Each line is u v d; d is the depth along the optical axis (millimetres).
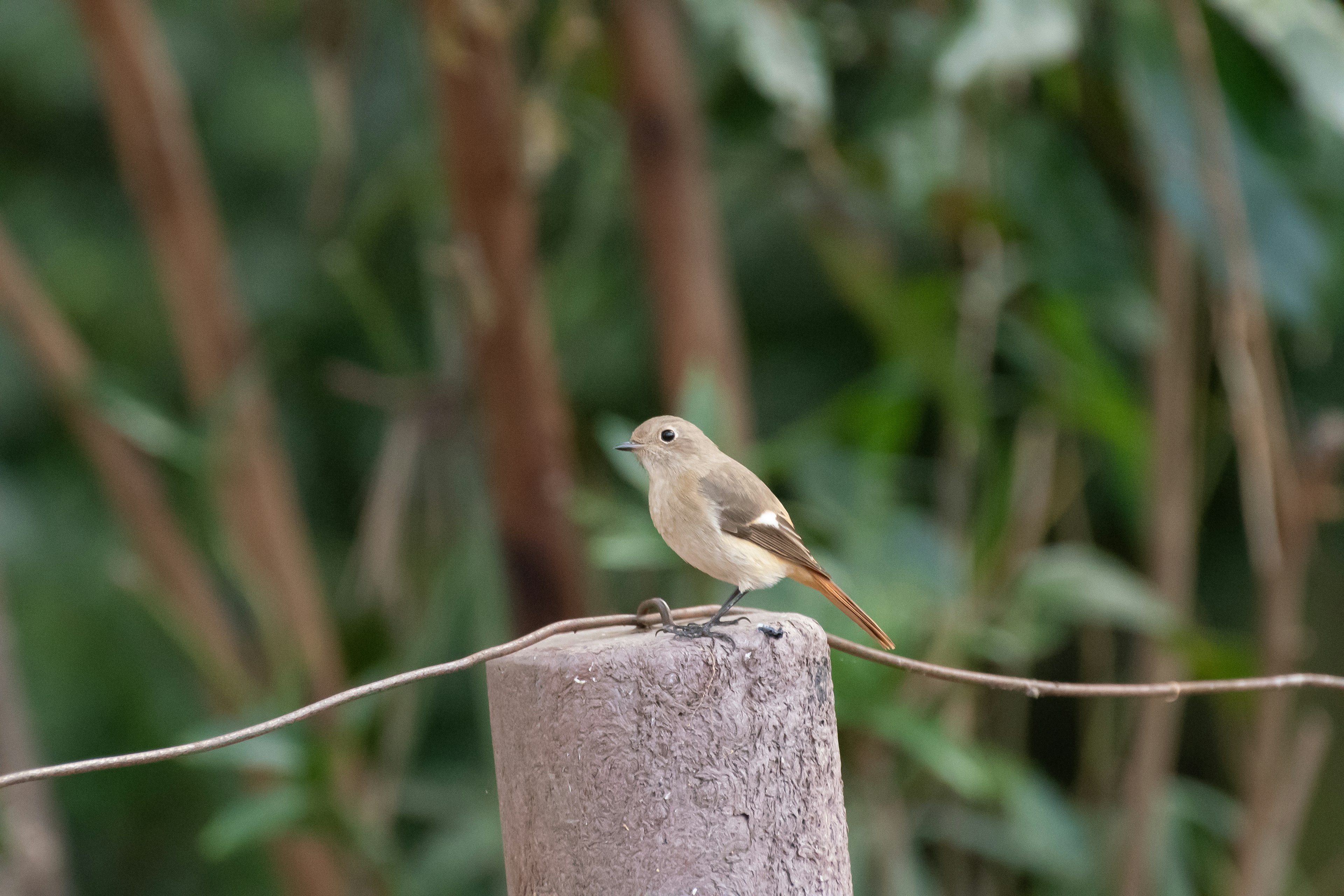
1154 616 7152
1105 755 8672
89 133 13148
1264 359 6938
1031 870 9227
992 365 10453
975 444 8164
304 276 12523
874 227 8734
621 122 7996
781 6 7320
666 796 3287
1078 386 7863
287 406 12719
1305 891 9688
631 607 10039
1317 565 11906
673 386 7965
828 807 3516
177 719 12031
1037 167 7770
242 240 12688
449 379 8281
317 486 12820
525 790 3422
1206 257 6547
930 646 7594
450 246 7562
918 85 8180
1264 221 6684
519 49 8789
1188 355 7445
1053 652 11586
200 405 8234
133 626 11961
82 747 12039
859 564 7480
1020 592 7359
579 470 10320
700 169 8086
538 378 7309
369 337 12242
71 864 12195
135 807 12172
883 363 8602
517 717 3426
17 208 12703
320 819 7133
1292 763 8094
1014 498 8188
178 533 8492
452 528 8531
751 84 8938
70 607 12109
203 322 8219
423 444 8547
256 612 8109
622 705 3301
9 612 11898
